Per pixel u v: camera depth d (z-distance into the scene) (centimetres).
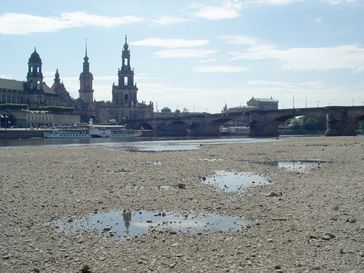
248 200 2966
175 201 2958
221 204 2836
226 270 1560
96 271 1567
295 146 9906
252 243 1905
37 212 2594
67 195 3194
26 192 3312
